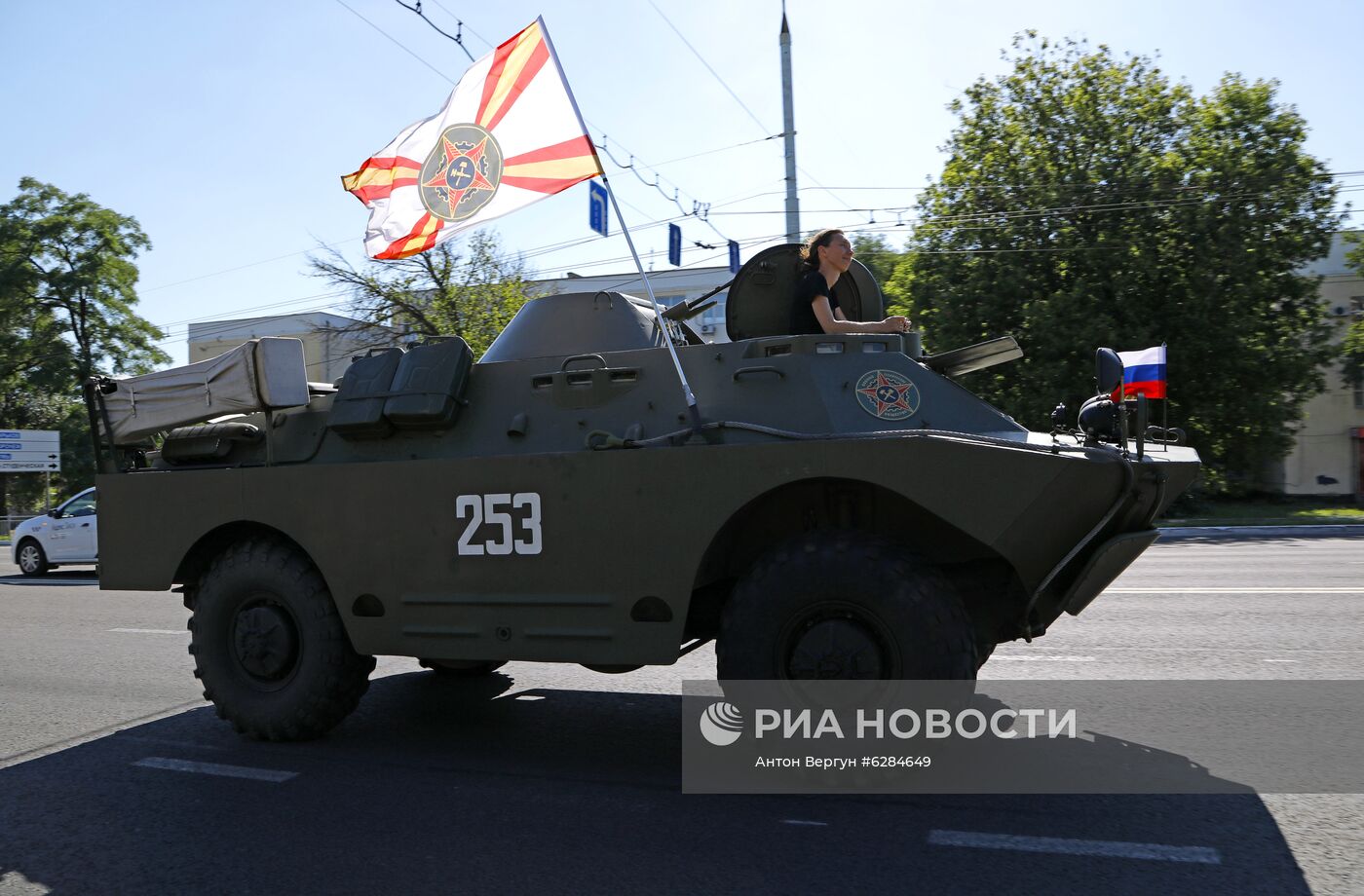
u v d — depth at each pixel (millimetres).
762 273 5449
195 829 4168
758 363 4676
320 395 5938
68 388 46875
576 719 5816
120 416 5898
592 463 4590
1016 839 3787
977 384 25859
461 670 7023
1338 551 15211
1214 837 3777
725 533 4539
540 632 4688
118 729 5902
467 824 4113
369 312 28047
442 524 4883
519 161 5871
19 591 14000
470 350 5270
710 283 36531
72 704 6586
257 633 5305
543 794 4477
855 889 3367
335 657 5227
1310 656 6832
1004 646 7398
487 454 4977
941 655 4070
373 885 3520
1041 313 24438
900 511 4609
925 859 3611
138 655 8344
